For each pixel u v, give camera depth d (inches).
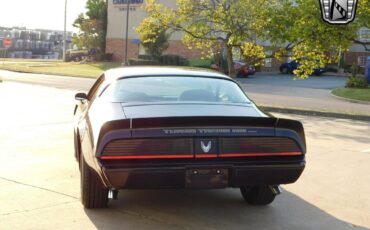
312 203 235.5
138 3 2151.8
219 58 1277.1
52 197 228.5
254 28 888.3
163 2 1920.5
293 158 191.2
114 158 176.1
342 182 277.1
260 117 187.3
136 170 175.3
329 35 800.3
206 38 949.2
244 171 184.1
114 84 222.8
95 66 1940.2
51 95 759.1
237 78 1573.6
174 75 231.6
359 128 550.3
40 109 578.6
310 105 809.5
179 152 178.5
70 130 430.0
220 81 232.7
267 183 190.5
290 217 213.2
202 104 208.1
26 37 3732.8
